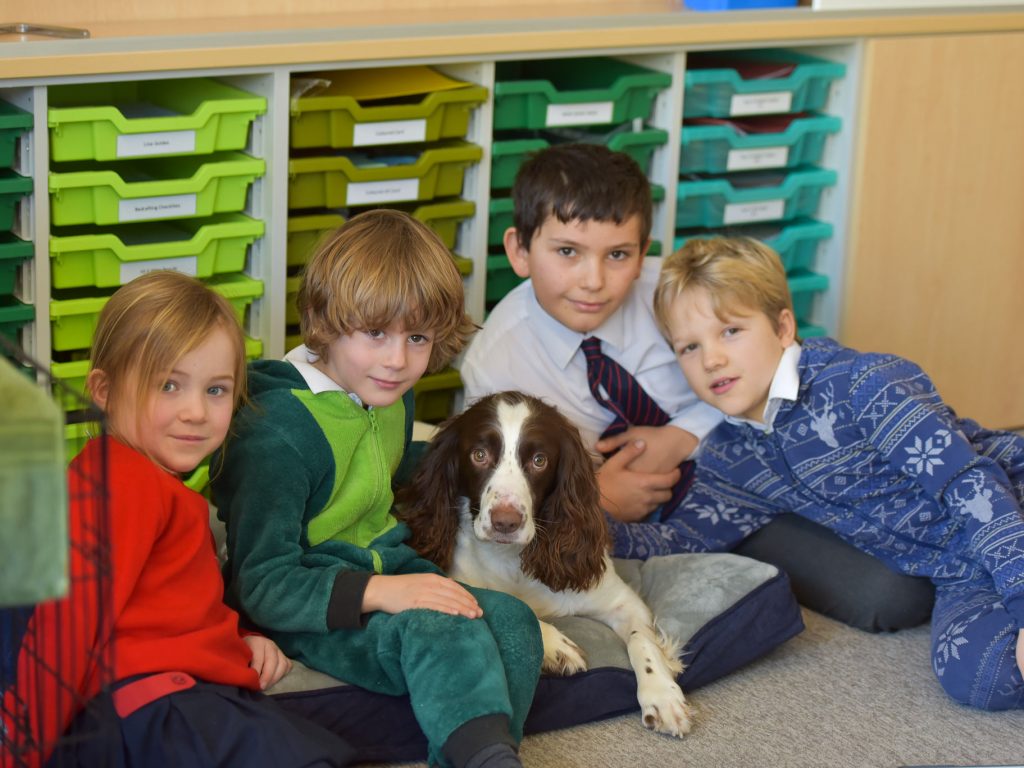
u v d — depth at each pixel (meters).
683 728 1.64
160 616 1.42
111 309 1.51
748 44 2.37
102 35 1.96
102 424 1.19
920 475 1.83
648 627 1.77
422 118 2.18
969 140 2.62
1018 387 2.86
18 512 0.95
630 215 2.02
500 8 2.52
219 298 1.55
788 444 1.97
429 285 1.62
